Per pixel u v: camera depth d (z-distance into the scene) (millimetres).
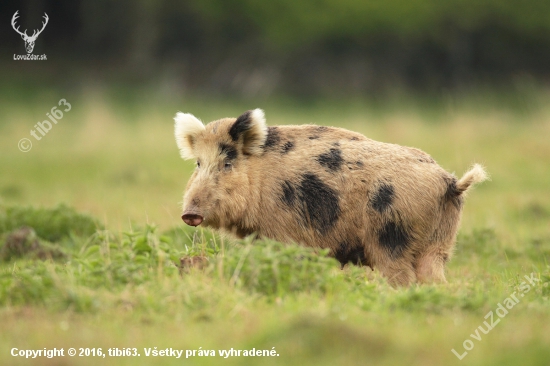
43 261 36500
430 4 147250
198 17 154500
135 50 155625
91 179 73000
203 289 26844
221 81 150125
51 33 154875
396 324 24109
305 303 25875
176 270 29250
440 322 24594
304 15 146750
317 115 122312
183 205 33750
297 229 33000
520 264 39781
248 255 28672
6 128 98188
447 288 29625
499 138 86812
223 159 33750
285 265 28219
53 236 43812
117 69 152000
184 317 25109
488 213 55312
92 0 155750
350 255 33188
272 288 27625
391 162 32219
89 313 25516
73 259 32781
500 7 147500
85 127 98312
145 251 31094
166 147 89938
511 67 151250
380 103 137375
